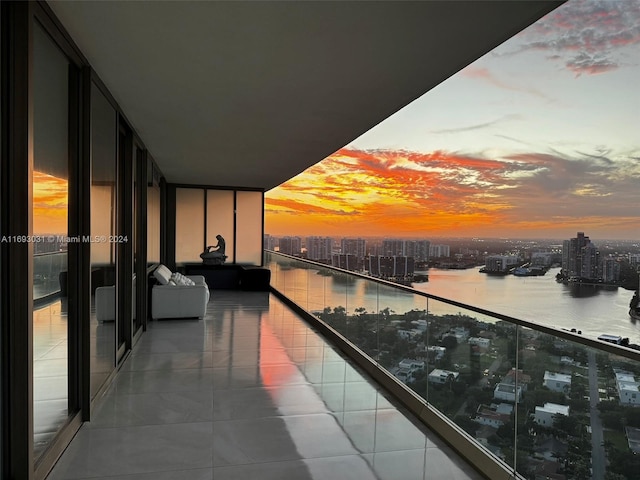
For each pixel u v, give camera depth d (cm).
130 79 375
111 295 429
